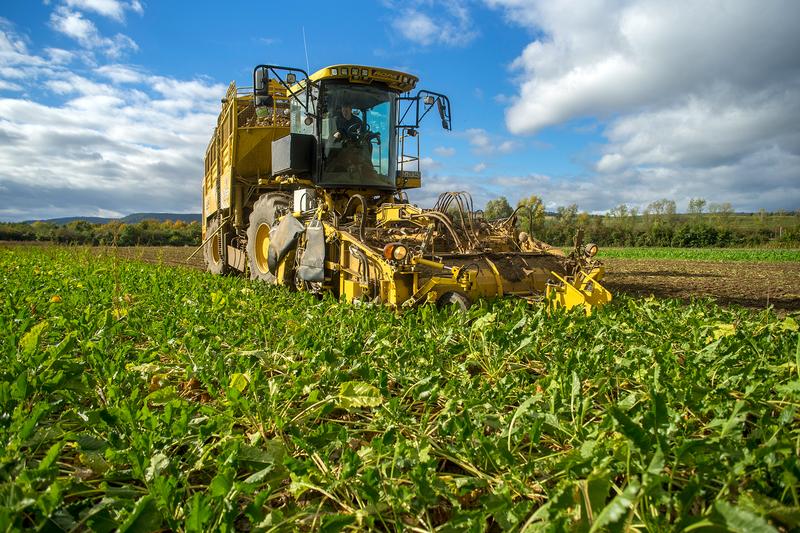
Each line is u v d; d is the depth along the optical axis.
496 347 3.94
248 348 4.07
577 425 2.45
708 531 1.49
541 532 1.69
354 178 8.55
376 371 3.46
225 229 12.62
